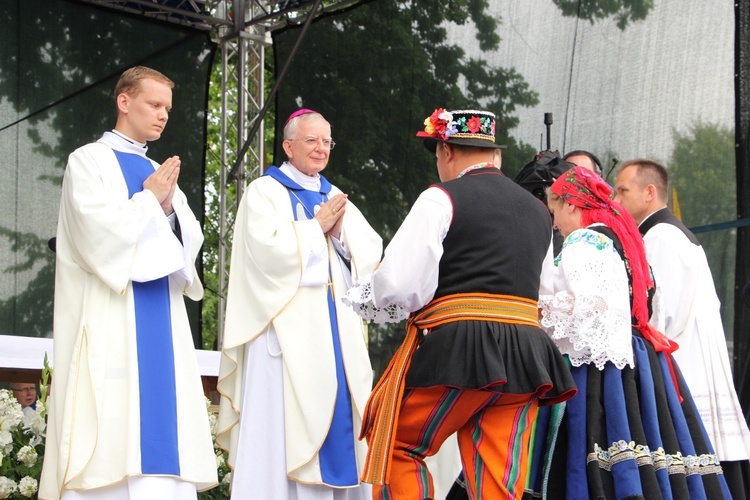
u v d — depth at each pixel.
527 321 3.02
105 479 3.50
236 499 3.98
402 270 2.93
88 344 3.58
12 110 8.11
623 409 3.21
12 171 8.12
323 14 8.38
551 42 6.93
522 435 3.02
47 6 8.24
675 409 3.38
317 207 4.32
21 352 4.68
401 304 2.97
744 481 4.18
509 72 7.16
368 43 8.09
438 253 2.95
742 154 5.92
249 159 8.77
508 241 3.03
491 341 2.93
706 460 3.38
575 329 3.26
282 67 8.67
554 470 3.28
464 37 7.46
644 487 3.14
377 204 7.98
